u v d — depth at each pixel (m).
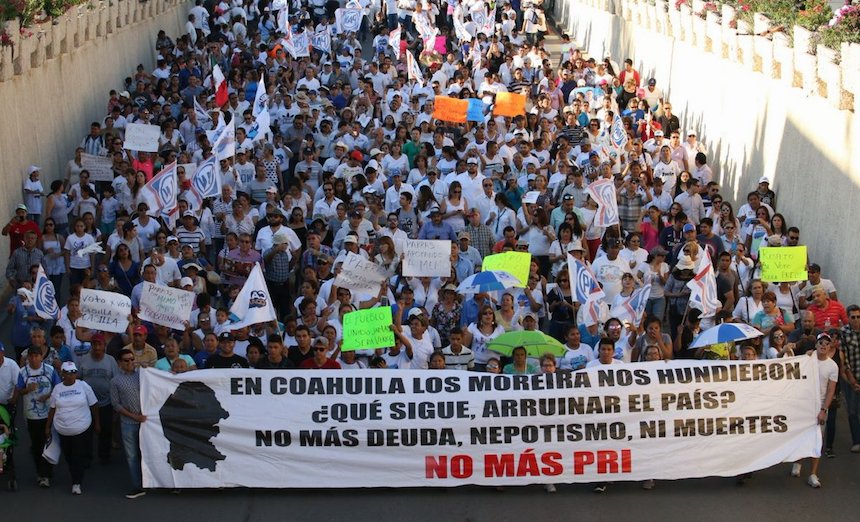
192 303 16.69
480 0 41.62
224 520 14.91
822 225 22.08
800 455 15.71
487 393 15.52
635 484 15.98
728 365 15.67
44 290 17.47
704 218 21.39
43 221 24.38
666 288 19.62
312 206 23.59
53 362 16.42
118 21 35.06
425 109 29.77
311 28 38.34
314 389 15.48
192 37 40.00
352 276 17.75
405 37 41.59
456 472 15.54
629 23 38.59
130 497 15.46
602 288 19.55
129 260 20.41
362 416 15.45
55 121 27.94
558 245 21.00
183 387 15.36
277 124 29.50
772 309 18.03
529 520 14.94
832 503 15.41
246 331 16.83
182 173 23.55
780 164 24.36
